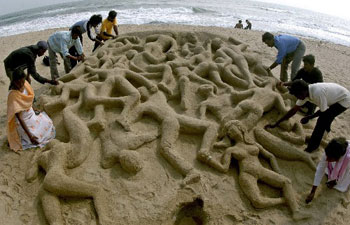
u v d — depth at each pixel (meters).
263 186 3.17
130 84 4.16
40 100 4.12
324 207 2.99
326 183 3.19
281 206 3.00
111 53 5.36
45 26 14.33
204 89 4.20
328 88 3.16
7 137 3.71
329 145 2.79
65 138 3.60
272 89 4.44
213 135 3.46
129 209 2.77
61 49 4.87
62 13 18.66
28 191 3.02
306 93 3.18
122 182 3.02
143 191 2.94
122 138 3.39
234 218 2.81
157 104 3.99
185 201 2.82
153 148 3.40
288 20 21.30
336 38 14.66
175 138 3.46
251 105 3.79
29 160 3.37
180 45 5.91
